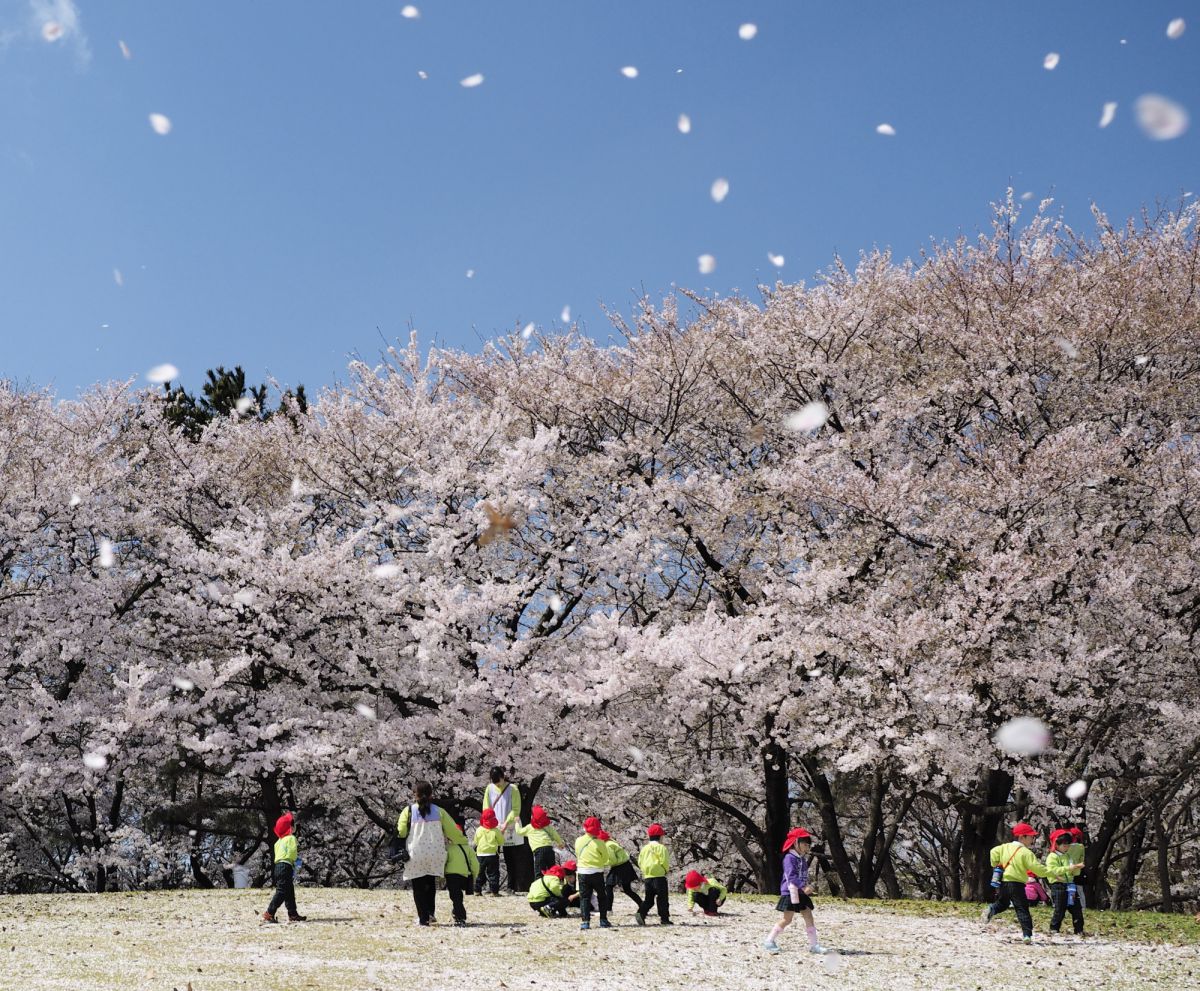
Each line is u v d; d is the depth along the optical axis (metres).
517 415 21.92
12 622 19.16
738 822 22.25
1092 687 16.81
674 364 20.89
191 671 18.50
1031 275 21.70
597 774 21.28
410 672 18.84
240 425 23.44
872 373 21.30
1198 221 21.06
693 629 17.30
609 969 9.12
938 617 16.34
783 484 17.78
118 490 21.58
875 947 10.61
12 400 22.16
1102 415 19.45
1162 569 16.80
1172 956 10.30
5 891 23.09
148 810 24.08
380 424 21.42
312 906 14.05
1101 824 18.09
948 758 15.05
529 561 20.67
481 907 13.81
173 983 8.16
